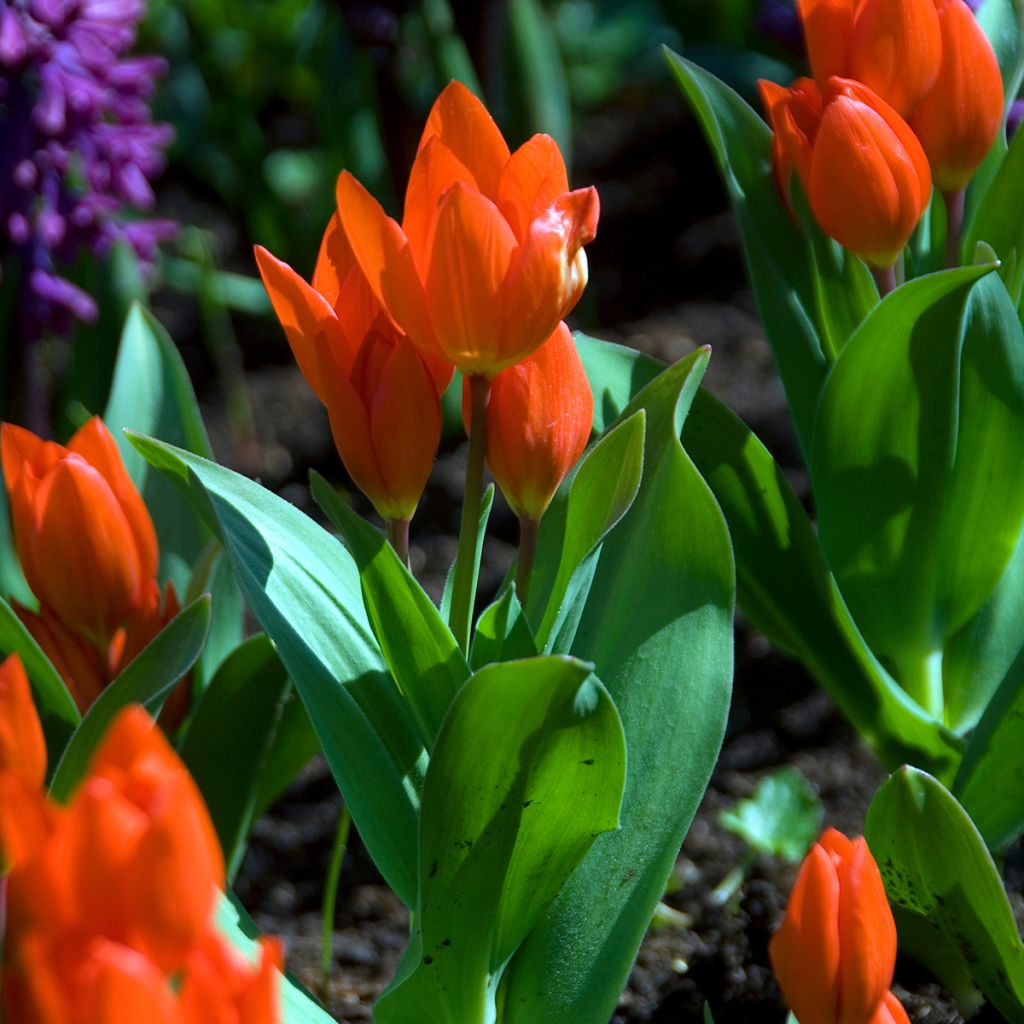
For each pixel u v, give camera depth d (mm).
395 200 1627
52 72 1033
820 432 913
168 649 840
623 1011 960
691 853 1042
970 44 885
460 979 825
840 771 1122
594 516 831
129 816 637
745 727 1195
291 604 835
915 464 911
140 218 1766
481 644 825
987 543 927
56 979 614
